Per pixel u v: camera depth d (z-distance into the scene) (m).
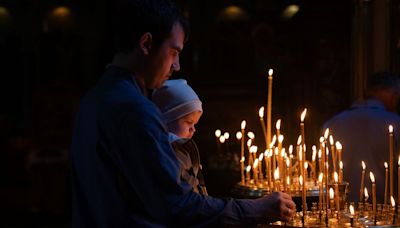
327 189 2.22
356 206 2.51
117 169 1.83
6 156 13.02
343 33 7.19
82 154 1.90
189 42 11.20
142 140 1.77
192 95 2.45
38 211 9.70
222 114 10.48
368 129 3.59
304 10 7.30
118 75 1.91
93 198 1.87
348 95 7.14
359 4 4.68
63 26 13.71
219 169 4.88
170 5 1.92
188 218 1.79
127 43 1.91
